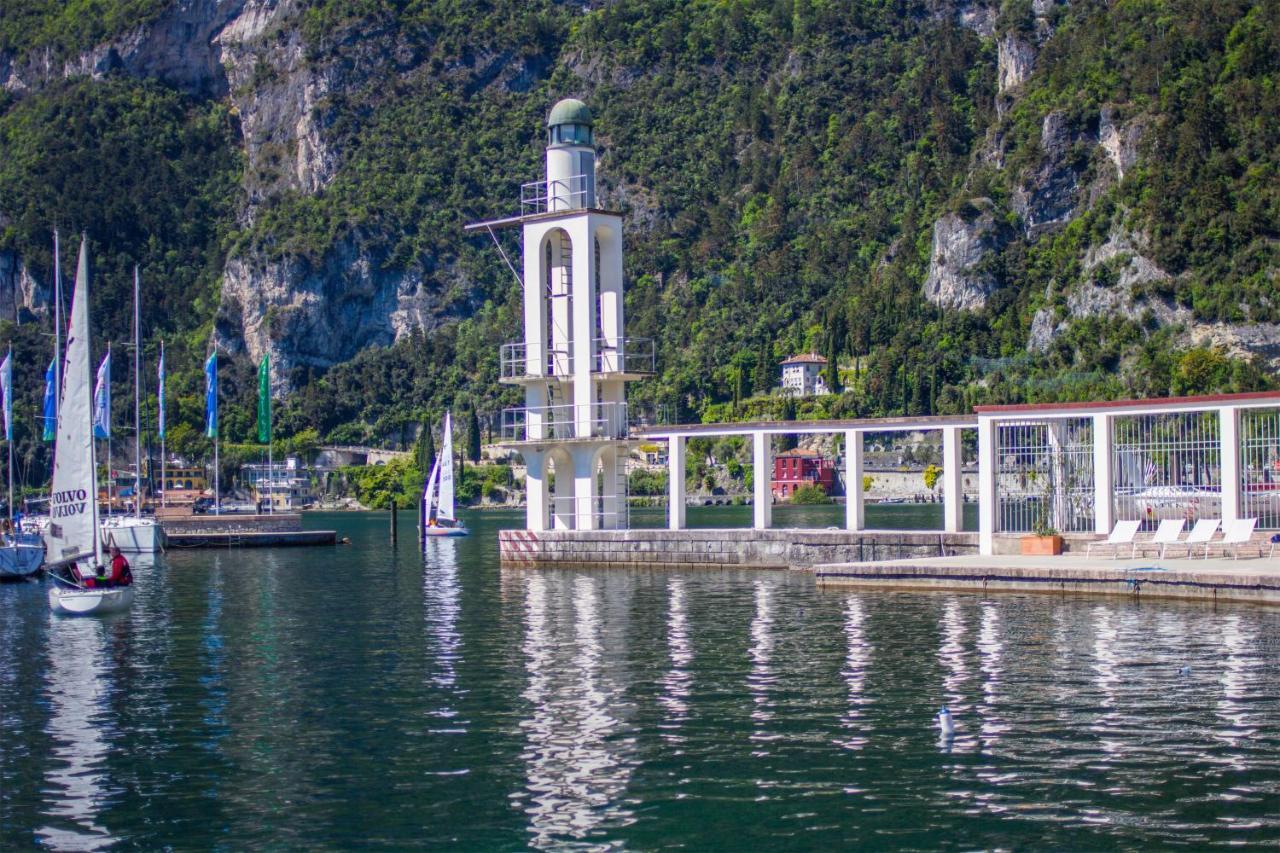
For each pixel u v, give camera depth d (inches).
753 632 2112.5
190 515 6186.0
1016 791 1205.1
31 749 1428.4
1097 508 2822.3
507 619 2412.6
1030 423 2896.2
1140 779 1229.7
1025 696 1557.6
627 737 1419.8
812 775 1267.2
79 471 2706.7
